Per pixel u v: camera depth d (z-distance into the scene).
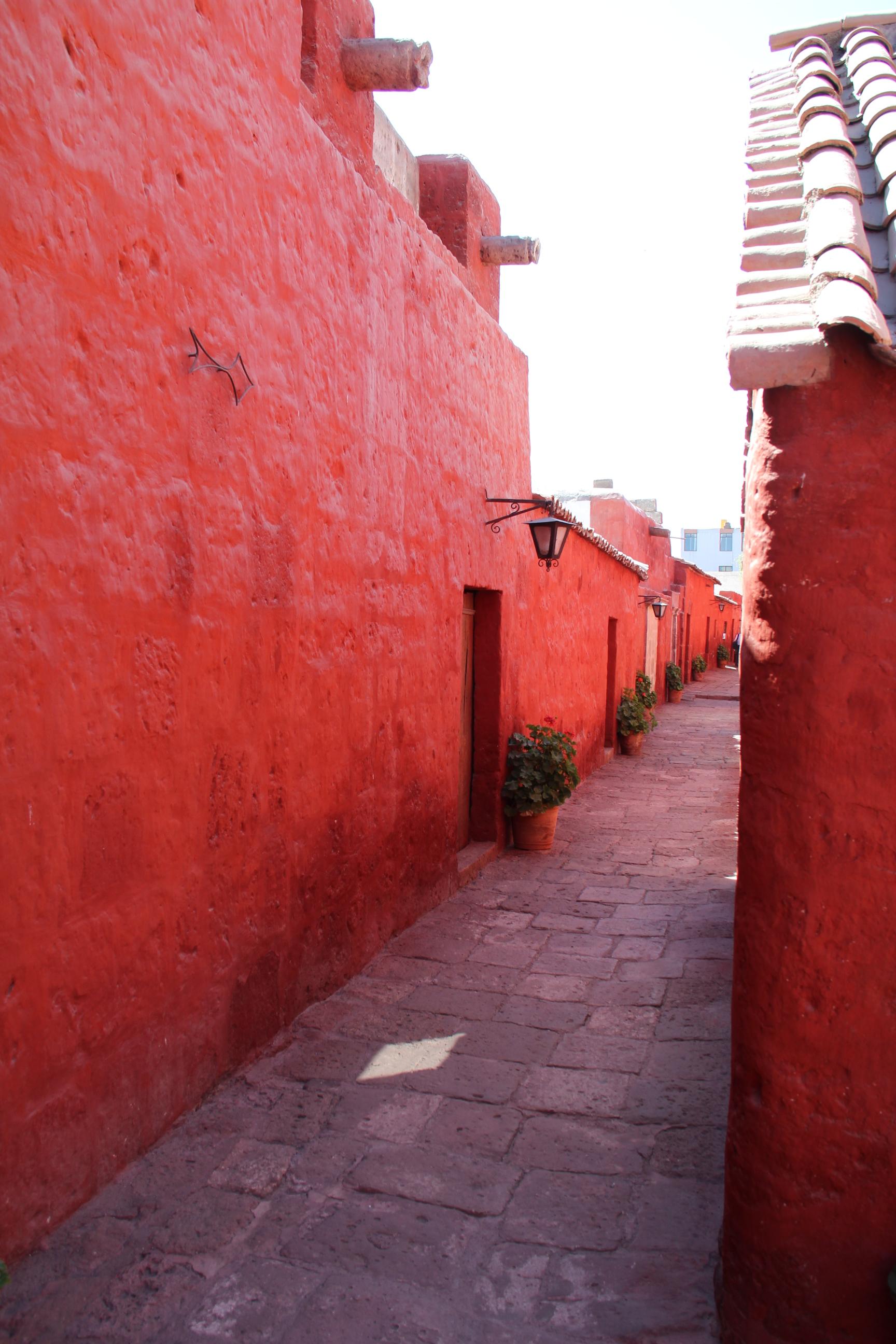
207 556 4.07
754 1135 2.67
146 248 3.60
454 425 7.58
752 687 2.69
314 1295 3.06
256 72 4.44
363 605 5.84
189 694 3.96
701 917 7.17
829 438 2.56
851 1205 2.58
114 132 3.41
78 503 3.26
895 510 2.51
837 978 2.57
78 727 3.29
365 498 5.82
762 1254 2.66
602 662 15.76
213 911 4.21
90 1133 3.45
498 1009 5.39
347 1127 4.06
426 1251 3.29
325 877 5.39
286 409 4.76
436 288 7.11
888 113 3.69
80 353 3.26
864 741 2.54
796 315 2.59
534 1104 4.32
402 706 6.54
